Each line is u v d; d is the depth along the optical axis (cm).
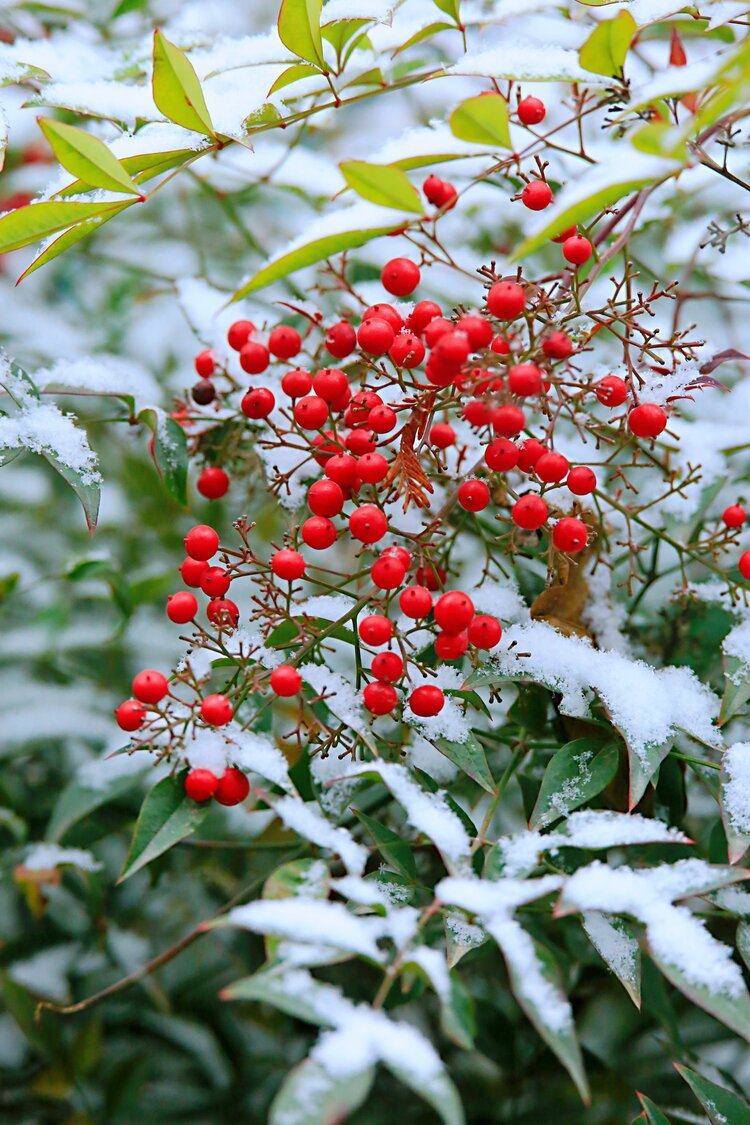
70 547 75
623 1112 67
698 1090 57
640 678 58
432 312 60
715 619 65
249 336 63
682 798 61
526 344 60
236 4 77
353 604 62
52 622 73
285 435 65
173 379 74
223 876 70
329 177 71
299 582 74
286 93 62
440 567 65
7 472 75
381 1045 51
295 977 52
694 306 73
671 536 64
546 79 59
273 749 57
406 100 75
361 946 52
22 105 59
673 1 60
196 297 69
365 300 69
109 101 60
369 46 64
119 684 73
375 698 58
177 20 73
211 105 60
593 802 61
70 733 70
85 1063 68
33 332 72
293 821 55
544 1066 68
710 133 60
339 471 59
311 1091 50
